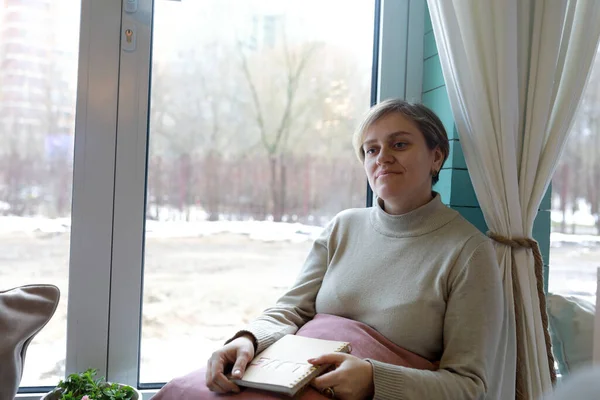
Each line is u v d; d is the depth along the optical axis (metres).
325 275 1.29
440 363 1.05
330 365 1.00
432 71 1.48
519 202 1.26
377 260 1.20
